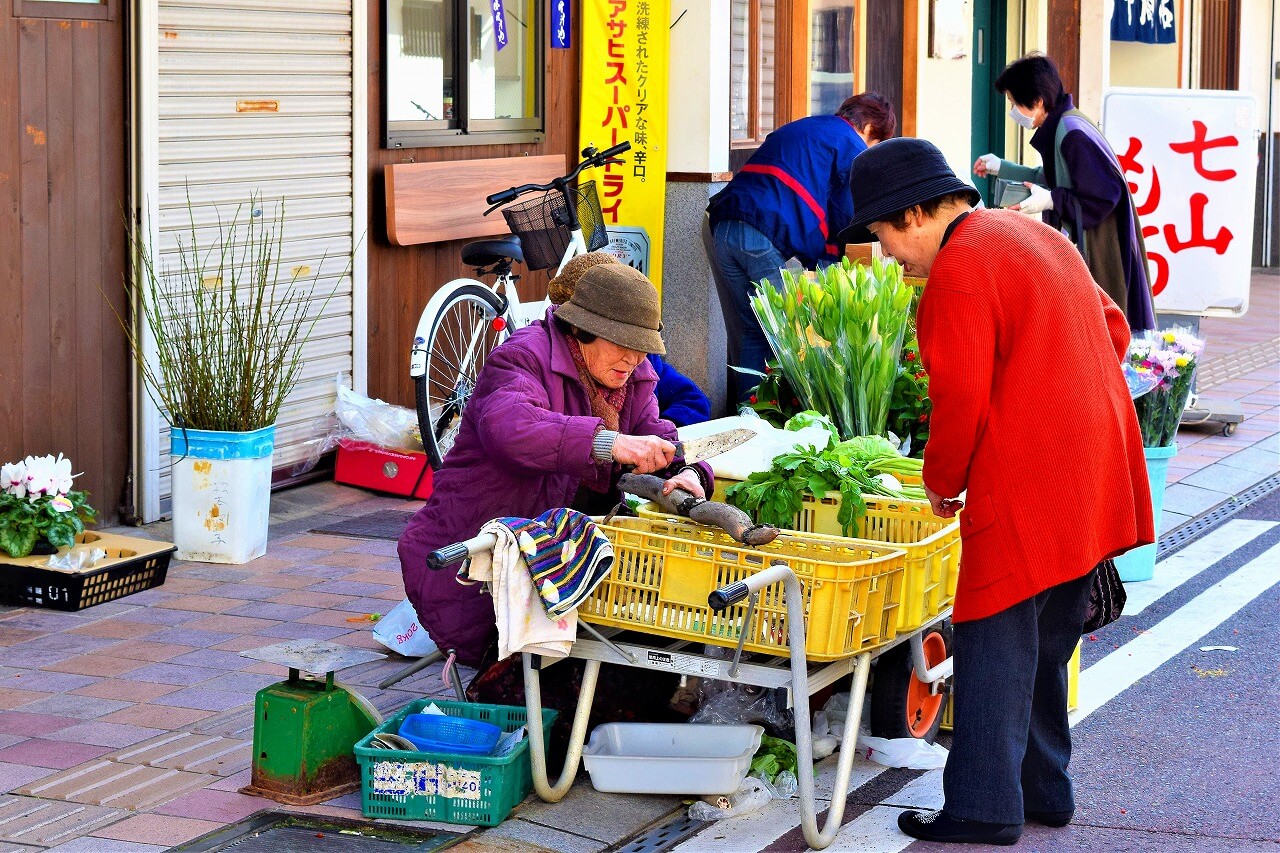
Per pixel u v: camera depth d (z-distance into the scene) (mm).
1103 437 4215
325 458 8625
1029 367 4148
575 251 8516
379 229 8727
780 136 9211
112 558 6625
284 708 4508
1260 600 6949
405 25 8852
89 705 5273
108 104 7094
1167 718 5477
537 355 4746
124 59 7137
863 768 4934
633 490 4637
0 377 6703
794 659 4152
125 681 5516
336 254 8422
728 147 10469
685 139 10148
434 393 8953
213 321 7188
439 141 9109
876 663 4926
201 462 6992
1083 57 16625
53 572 6273
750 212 9070
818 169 9094
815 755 4949
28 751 4859
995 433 4180
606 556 4336
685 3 10016
